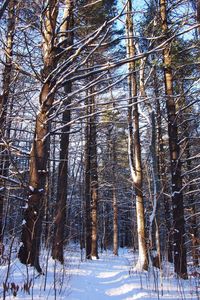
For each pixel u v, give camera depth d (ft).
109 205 121.60
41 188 24.21
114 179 75.51
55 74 24.23
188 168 55.36
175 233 36.09
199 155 38.24
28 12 25.14
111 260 61.82
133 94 41.70
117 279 32.99
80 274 32.53
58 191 39.09
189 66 39.17
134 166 46.88
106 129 68.64
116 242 84.79
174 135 38.58
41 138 24.89
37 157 24.62
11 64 25.52
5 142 22.81
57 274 24.70
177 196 37.04
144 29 36.37
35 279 21.26
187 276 33.78
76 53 23.35
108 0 27.55
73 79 24.02
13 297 16.85
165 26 35.29
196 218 58.80
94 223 67.41
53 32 25.00
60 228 36.81
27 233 23.21
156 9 35.19
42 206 22.90
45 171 24.62
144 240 40.55
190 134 50.21
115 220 85.71
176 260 35.01
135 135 43.70
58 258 35.63
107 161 76.79
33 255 22.86
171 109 38.75
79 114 40.73
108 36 25.68
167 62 36.58
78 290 23.03
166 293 24.84
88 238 62.13
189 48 35.81
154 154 36.58
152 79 46.52
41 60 27.76
